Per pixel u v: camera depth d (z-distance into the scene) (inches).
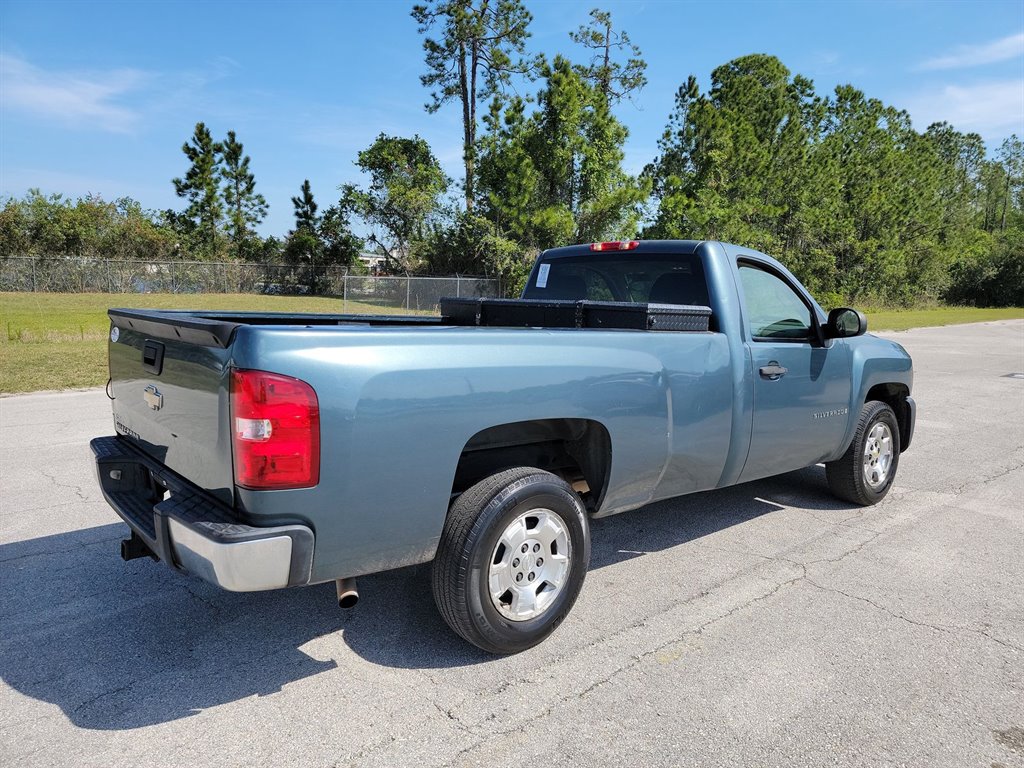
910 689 114.3
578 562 128.9
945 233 2625.5
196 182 2365.9
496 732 101.9
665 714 106.7
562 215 1229.1
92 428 297.1
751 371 161.3
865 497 207.8
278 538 97.4
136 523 117.5
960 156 3732.8
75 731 101.0
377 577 156.4
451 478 111.8
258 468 96.3
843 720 105.7
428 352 109.0
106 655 122.0
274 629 131.8
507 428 129.3
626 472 138.0
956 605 145.4
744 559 169.2
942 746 100.0
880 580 157.8
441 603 117.0
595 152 1269.7
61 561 161.2
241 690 112.0
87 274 1756.9
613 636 130.7
